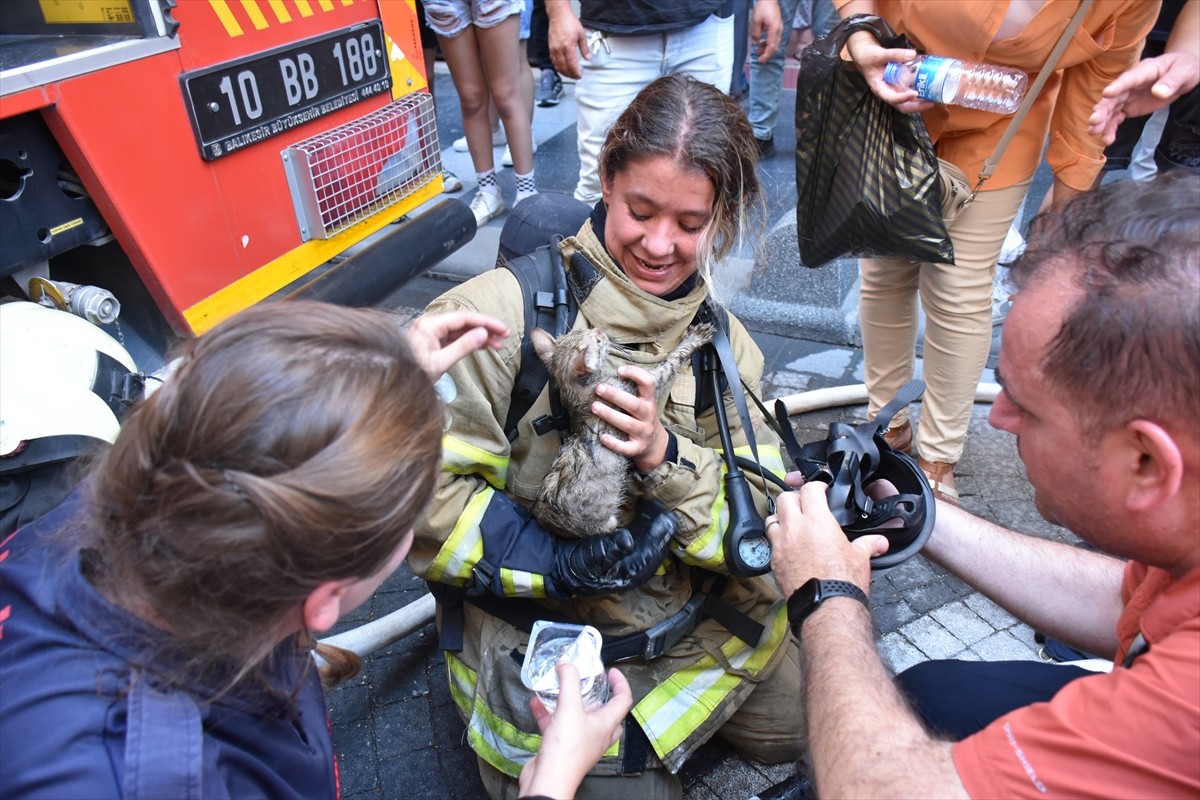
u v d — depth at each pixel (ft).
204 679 3.53
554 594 6.20
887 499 5.88
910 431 11.71
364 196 12.57
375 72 12.40
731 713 6.97
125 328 10.28
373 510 3.32
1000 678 6.04
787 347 14.48
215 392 3.19
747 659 7.12
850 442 5.96
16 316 7.19
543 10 18.97
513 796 6.63
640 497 6.48
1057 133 9.92
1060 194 10.35
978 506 11.02
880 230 8.61
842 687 4.53
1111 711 3.76
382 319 3.82
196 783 3.29
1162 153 14.38
